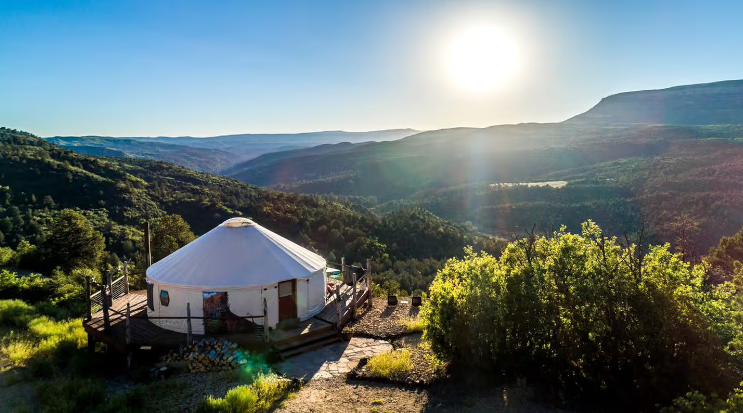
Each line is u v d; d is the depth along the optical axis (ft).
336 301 44.83
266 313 38.75
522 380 29.94
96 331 39.86
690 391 24.38
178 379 33.88
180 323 41.75
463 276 33.14
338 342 42.52
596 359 27.68
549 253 32.71
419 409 28.22
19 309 50.57
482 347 30.71
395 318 49.55
